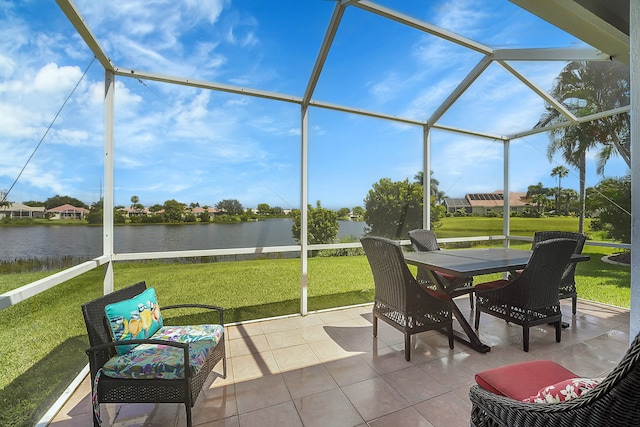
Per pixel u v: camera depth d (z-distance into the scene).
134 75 2.91
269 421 1.82
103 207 2.81
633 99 1.19
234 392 2.12
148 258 3.04
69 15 2.04
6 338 2.03
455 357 2.62
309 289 4.59
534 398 1.11
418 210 5.08
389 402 1.98
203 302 4.06
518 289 2.75
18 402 1.94
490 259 3.13
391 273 2.65
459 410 1.90
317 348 2.82
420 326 2.60
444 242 4.83
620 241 4.41
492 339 3.01
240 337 3.09
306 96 3.54
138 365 1.69
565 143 4.82
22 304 2.17
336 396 2.06
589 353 2.68
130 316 1.93
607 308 3.98
